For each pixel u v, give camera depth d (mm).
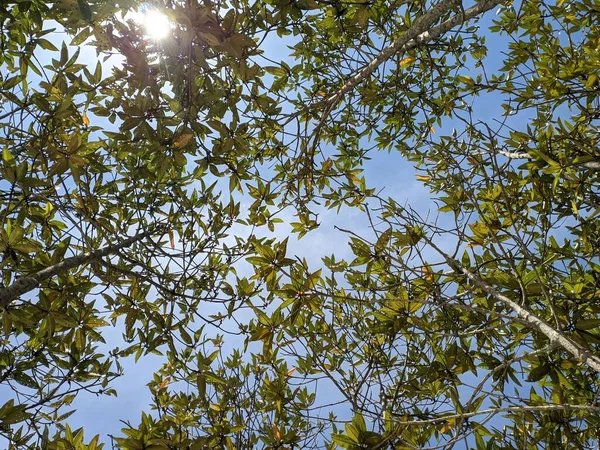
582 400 3260
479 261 3672
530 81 4516
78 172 3260
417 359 4125
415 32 3318
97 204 4000
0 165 3020
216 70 3418
